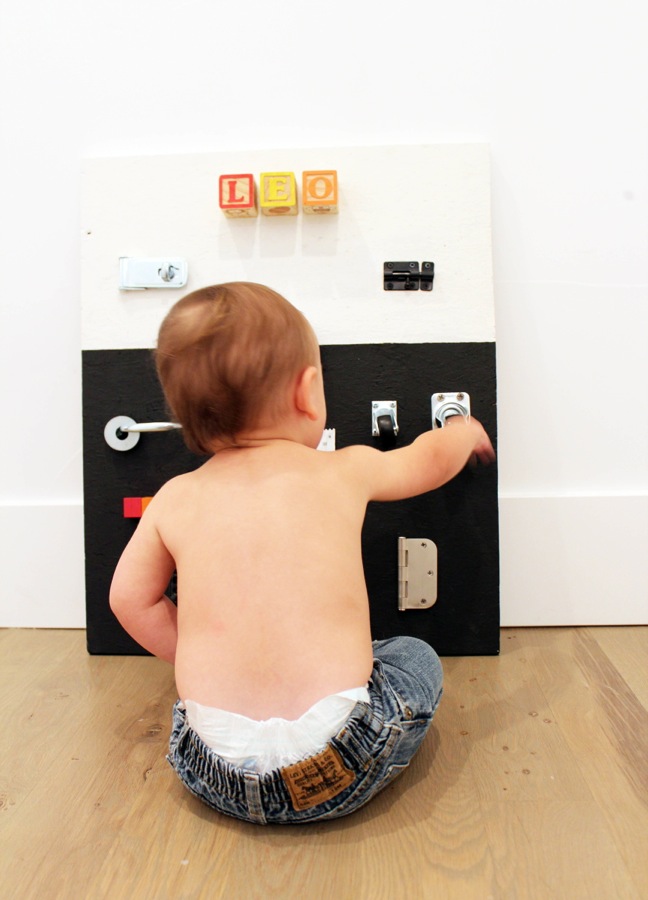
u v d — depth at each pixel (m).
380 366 1.07
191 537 0.74
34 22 1.15
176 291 1.09
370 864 0.63
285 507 0.72
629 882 0.60
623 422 1.15
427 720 0.72
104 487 1.09
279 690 0.68
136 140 1.15
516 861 0.63
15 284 1.17
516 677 0.99
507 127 1.12
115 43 1.15
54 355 1.18
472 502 1.07
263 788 0.66
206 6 1.13
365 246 1.08
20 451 1.19
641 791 0.73
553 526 1.15
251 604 0.69
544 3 1.11
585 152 1.12
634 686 0.96
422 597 1.07
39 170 1.16
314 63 1.13
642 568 1.15
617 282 1.13
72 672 1.04
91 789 0.75
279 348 0.75
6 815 0.71
